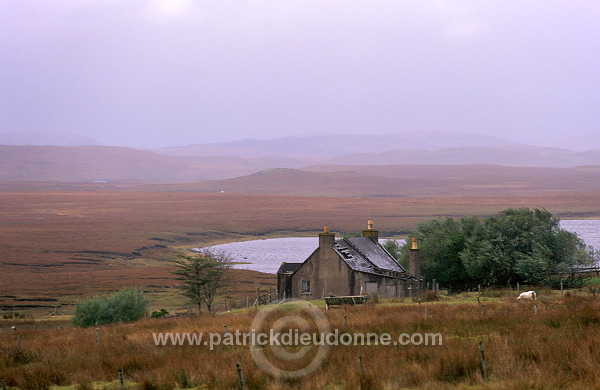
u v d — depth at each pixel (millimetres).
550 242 93500
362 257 88375
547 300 53812
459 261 94812
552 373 24984
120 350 38375
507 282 91875
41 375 31875
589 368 25234
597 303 45969
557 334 33875
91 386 29016
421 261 97312
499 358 27250
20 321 88438
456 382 25297
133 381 29953
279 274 87688
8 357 38969
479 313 44844
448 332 37156
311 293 85062
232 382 26969
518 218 93562
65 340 46969
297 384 26062
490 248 91000
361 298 70312
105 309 72812
